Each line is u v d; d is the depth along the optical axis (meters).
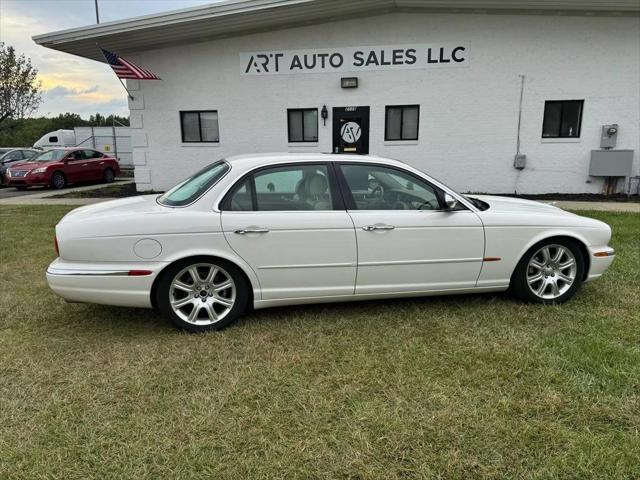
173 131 13.61
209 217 3.79
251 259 3.87
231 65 12.98
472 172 12.54
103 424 2.70
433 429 2.63
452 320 4.12
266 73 12.86
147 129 13.70
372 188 4.12
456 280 4.28
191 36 12.56
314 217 3.93
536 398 2.92
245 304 3.99
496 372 3.22
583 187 12.25
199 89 13.25
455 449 2.48
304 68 12.68
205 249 3.77
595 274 4.54
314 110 12.98
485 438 2.56
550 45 11.61
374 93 12.51
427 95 12.30
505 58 11.84
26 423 2.71
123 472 2.33
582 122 11.88
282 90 12.90
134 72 12.33
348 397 2.95
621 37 11.34
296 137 13.26
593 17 11.32
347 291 4.10
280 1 10.90
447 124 12.38
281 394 3.00
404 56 12.19
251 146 13.36
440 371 3.25
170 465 2.38
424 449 2.48
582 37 11.46
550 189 12.34
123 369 3.32
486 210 4.35
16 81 28.12
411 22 11.97
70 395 2.99
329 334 3.88
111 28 11.62
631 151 11.63
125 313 4.38
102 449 2.50
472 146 12.40
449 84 12.17
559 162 12.19
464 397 2.94
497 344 3.64
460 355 3.47
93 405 2.88
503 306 4.44
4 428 2.66
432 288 4.25
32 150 20.22
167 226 3.72
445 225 4.12
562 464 2.36
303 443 2.53
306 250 3.93
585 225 4.43
